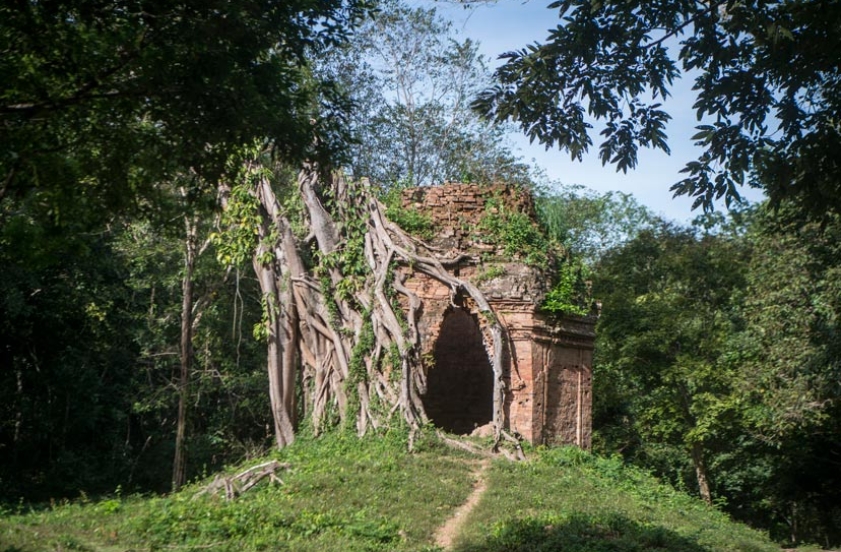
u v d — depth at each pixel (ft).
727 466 106.93
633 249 116.88
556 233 86.33
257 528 45.91
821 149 34.42
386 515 49.93
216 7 33.99
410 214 74.18
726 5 35.24
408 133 118.42
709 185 36.42
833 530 107.24
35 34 33.58
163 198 40.40
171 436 111.96
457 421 83.10
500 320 70.95
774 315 73.15
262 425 108.99
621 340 97.04
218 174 38.32
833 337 68.59
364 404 69.41
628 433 108.37
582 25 35.86
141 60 34.12
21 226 45.55
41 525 47.37
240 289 102.89
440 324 71.41
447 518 51.55
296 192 77.92
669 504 62.49
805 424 75.05
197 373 103.35
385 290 71.61
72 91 36.06
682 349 95.61
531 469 62.69
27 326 86.99
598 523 49.60
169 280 97.45
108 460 100.89
